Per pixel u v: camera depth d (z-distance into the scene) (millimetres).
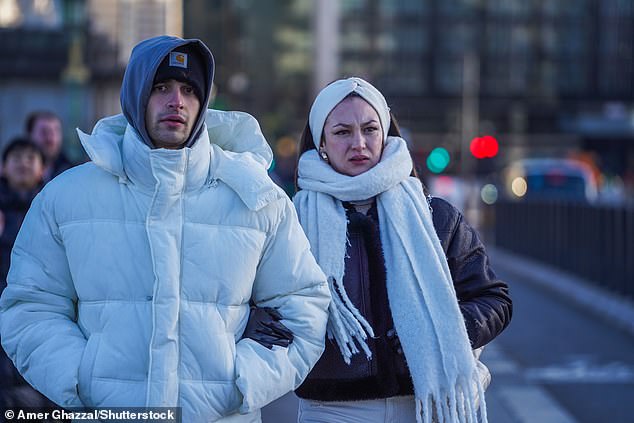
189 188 7289
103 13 42000
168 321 7066
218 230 7297
